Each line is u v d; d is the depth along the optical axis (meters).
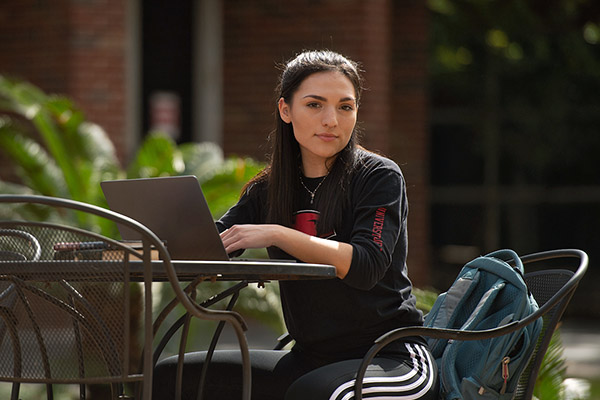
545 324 5.02
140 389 4.38
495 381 4.68
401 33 18.22
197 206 4.33
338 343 4.86
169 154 9.98
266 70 15.75
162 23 15.60
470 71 22.81
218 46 15.94
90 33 13.46
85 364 4.26
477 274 5.00
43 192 10.52
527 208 21.92
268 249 5.09
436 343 5.03
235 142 15.95
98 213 3.83
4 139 10.46
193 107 15.88
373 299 4.79
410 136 18.16
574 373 12.18
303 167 5.08
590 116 22.12
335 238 4.89
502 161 22.31
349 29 14.98
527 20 21.75
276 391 4.99
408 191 18.05
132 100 15.18
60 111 10.30
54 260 4.25
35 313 4.12
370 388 4.43
